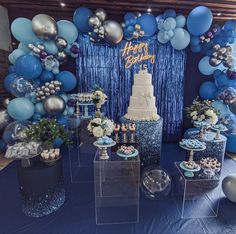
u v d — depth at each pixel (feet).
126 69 14.51
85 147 10.75
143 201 8.34
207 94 14.32
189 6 13.17
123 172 7.35
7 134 10.96
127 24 12.80
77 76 14.35
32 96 12.21
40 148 7.29
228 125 13.07
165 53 14.39
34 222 7.07
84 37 13.84
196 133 11.71
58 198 7.78
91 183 9.74
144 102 10.31
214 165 8.57
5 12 13.78
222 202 8.26
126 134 8.95
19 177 7.18
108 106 14.90
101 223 7.05
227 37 12.98
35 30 11.21
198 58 14.97
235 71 13.35
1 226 6.88
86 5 13.06
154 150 10.30
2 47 13.44
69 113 13.24
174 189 8.95
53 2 12.82
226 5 12.79
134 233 6.63
